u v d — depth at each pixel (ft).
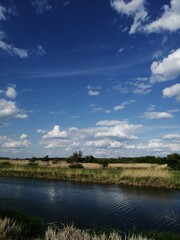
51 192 131.75
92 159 331.36
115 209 93.76
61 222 74.08
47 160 355.56
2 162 316.40
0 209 74.08
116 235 47.47
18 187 149.07
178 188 147.02
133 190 139.85
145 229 71.00
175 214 87.86
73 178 187.83
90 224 74.13
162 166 235.40
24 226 55.93
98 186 155.12
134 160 322.14
